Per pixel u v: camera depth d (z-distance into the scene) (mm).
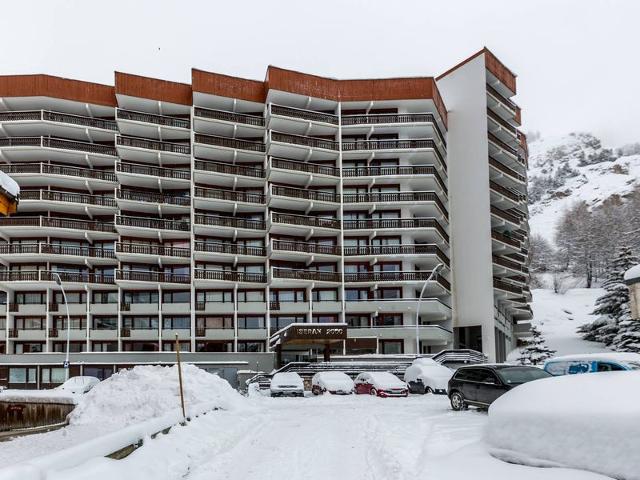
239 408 21234
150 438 11602
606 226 136000
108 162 63250
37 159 62094
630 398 8797
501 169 68688
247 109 65438
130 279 58500
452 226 67250
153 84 62500
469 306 64625
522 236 78438
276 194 60688
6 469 6406
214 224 60594
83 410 20531
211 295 61062
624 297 72375
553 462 9055
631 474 7867
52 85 61438
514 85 72812
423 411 21938
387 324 60688
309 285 60375
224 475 10562
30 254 58562
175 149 62031
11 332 58656
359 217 63844
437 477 9414
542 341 75500
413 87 64688
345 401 29500
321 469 11094
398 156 64188
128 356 56469
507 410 10516
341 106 65500
